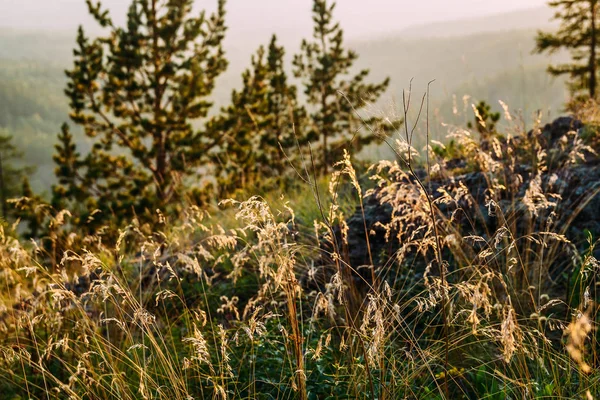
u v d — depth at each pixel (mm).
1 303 4082
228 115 19328
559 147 5590
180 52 19219
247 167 16016
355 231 5051
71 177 18828
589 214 4496
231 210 6852
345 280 4156
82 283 5176
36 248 4031
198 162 17969
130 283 5188
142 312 3070
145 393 3029
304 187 8242
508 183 4961
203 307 4816
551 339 3582
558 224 4527
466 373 3432
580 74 22328
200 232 6469
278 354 3639
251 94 19500
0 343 3920
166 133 18969
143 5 18844
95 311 4305
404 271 4512
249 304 3188
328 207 5867
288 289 2947
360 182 6516
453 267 4375
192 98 18766
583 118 6508
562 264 4289
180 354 3949
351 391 3199
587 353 3213
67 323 4301
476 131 6363
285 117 22484
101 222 15898
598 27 21891
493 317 3646
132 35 18688
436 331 3857
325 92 24141
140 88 19172
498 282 3896
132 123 19594
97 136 20109
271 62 23031
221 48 19547
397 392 3111
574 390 2975
